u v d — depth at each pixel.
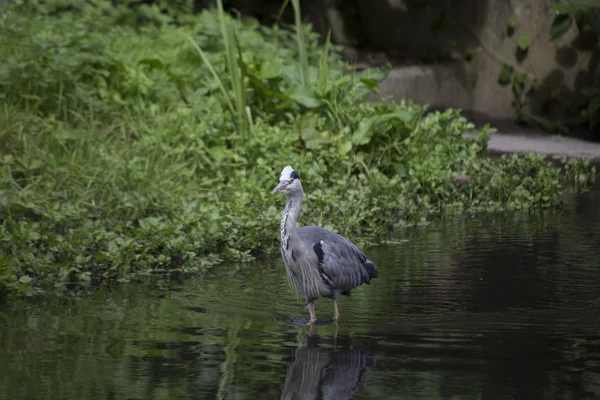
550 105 23.84
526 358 7.53
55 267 10.44
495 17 24.17
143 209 12.71
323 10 25.44
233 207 12.88
